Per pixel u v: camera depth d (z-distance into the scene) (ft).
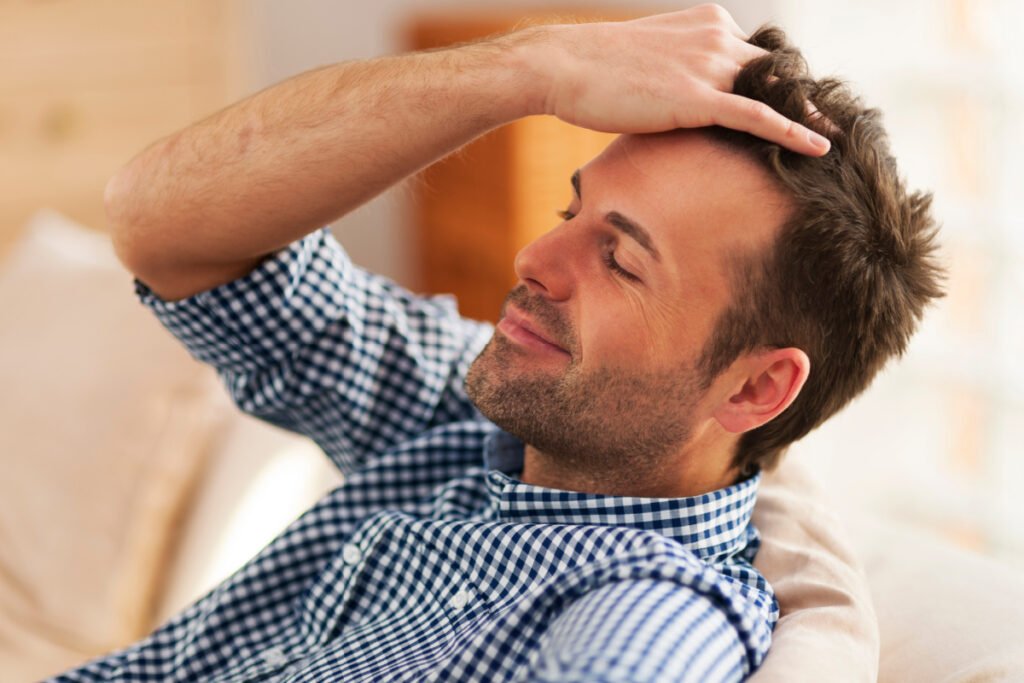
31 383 6.14
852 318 3.32
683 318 3.23
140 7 8.89
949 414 7.64
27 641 5.60
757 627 2.98
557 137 8.07
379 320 4.24
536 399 3.37
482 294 8.96
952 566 3.81
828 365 3.39
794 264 3.21
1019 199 6.95
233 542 5.73
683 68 3.18
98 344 6.16
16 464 5.96
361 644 3.51
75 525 5.79
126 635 5.74
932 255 3.53
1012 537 7.34
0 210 8.93
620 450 3.38
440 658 3.23
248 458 5.82
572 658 2.53
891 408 7.93
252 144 3.64
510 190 8.14
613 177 3.30
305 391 4.19
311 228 3.72
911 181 7.57
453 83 3.39
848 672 2.91
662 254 3.21
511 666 2.97
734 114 3.08
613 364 3.28
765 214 3.18
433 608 3.50
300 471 5.88
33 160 8.93
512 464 3.84
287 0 11.47
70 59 8.82
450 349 4.40
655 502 3.38
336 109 3.55
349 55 11.55
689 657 2.62
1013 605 3.51
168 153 3.81
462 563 3.47
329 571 3.82
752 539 3.58
